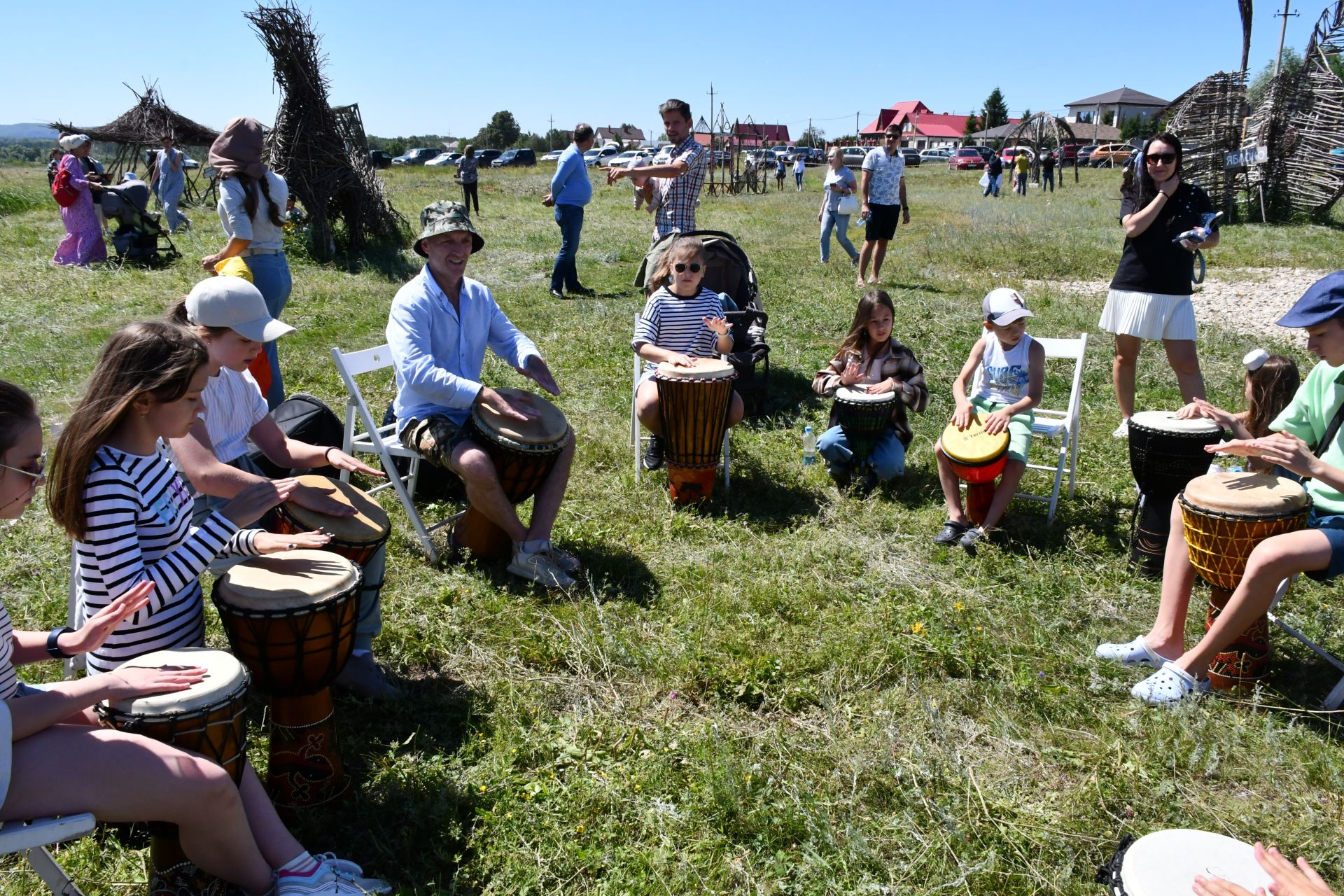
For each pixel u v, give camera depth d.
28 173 34.50
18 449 2.48
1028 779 3.45
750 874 2.98
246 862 2.64
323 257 14.30
